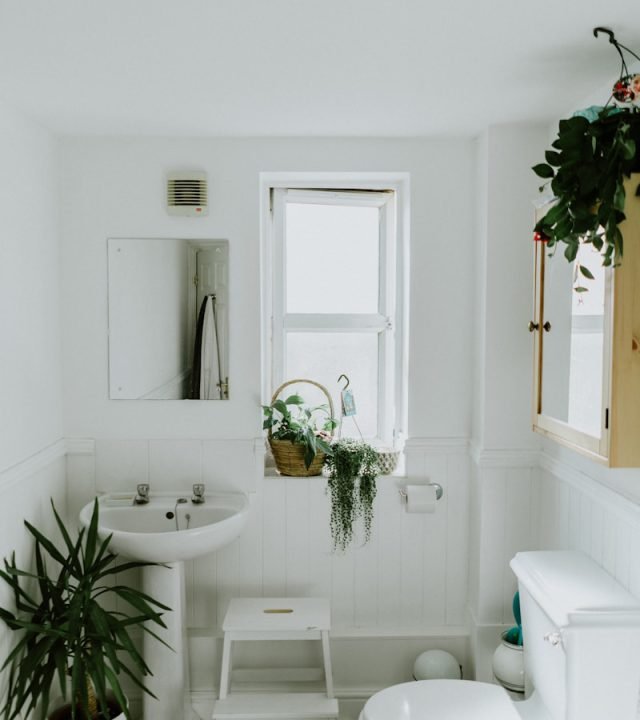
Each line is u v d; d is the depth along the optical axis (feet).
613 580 7.16
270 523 9.87
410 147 9.61
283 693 9.21
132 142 9.45
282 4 5.47
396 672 9.87
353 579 9.96
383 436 11.13
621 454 6.09
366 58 6.61
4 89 7.43
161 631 8.86
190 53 6.48
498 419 9.24
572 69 6.92
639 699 6.55
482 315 9.29
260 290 9.65
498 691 7.34
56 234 9.37
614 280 6.01
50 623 7.73
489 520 9.36
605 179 5.77
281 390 10.56
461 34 6.06
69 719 8.32
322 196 10.81
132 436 9.72
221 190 9.55
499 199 9.05
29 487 8.39
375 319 11.05
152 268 9.59
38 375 8.71
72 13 5.63
